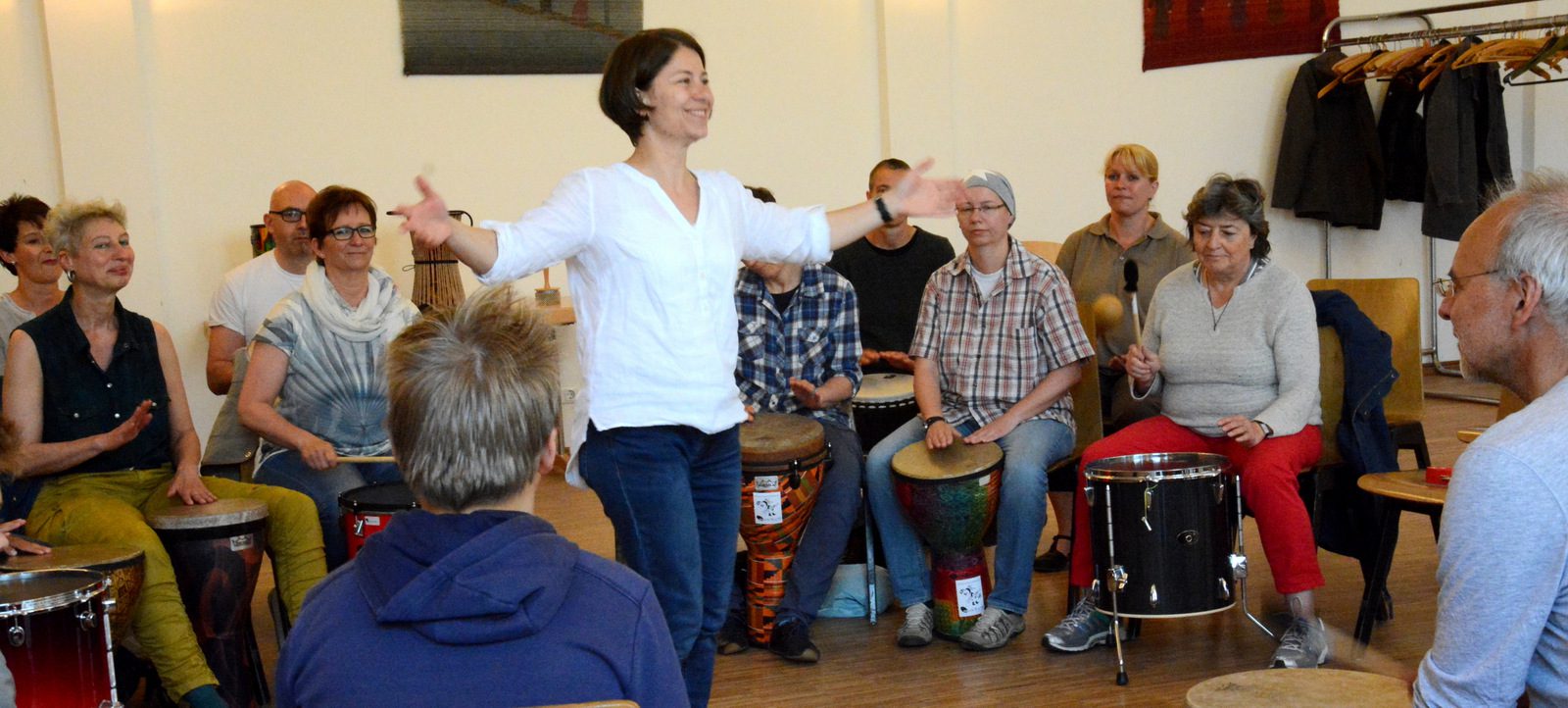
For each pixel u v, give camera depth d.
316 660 1.19
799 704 3.08
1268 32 7.08
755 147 6.37
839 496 3.53
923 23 6.47
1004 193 3.66
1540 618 1.35
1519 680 1.36
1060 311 3.62
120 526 2.85
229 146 5.61
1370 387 3.29
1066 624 3.36
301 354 3.31
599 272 2.25
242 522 2.93
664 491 2.27
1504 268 1.45
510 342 1.31
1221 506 3.10
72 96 5.30
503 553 1.19
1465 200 6.70
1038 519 3.42
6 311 3.80
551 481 5.70
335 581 1.25
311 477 3.32
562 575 1.21
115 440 2.97
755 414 3.60
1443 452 5.43
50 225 3.07
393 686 1.16
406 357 1.29
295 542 3.09
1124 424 4.05
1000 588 3.46
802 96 6.41
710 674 2.47
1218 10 7.00
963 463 3.39
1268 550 3.17
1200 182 7.12
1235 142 7.16
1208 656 3.28
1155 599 3.08
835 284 3.68
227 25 5.57
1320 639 3.10
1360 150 6.96
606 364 2.25
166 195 5.53
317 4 5.68
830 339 3.68
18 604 2.33
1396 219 7.57
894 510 3.56
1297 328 3.31
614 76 2.26
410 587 1.17
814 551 3.50
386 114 5.81
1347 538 3.44
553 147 6.05
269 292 4.37
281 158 5.69
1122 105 6.94
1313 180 6.99
